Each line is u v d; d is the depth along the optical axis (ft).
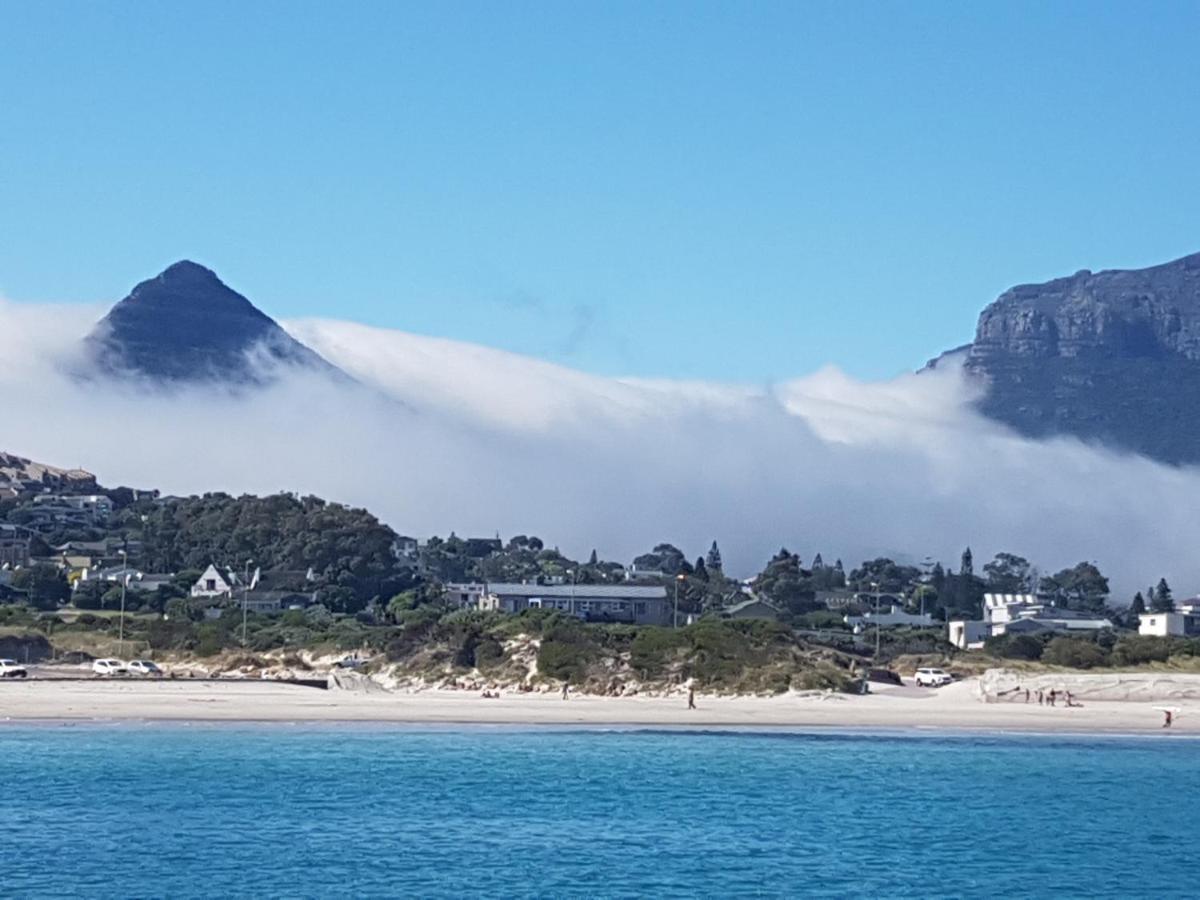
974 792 263.70
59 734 307.58
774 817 232.73
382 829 213.25
